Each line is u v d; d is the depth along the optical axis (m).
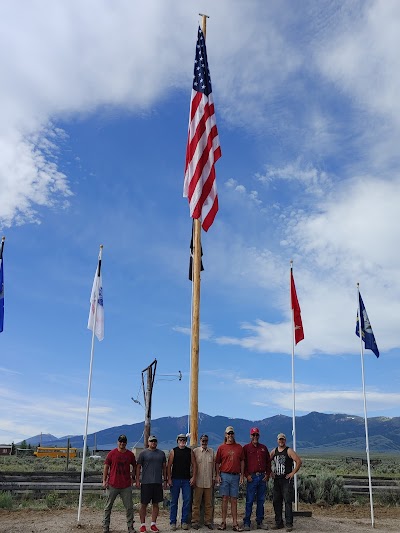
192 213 14.40
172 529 12.56
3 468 36.69
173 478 12.82
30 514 16.25
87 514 16.34
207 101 15.45
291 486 13.38
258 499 13.52
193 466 12.96
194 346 14.34
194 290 14.81
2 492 19.52
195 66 15.83
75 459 58.12
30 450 75.00
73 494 20.50
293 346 16.53
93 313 15.24
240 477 13.53
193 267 15.05
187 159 15.12
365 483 23.48
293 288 17.17
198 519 12.95
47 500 18.52
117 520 15.05
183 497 12.81
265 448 13.68
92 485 21.09
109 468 12.80
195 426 13.78
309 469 40.03
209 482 13.02
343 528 13.78
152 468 12.60
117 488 12.47
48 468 37.12
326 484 21.22
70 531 12.90
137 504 18.27
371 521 15.54
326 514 17.84
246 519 13.13
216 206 14.66
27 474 21.83
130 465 12.69
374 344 16.23
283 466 13.48
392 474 41.94
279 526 13.38
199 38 16.16
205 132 15.12
